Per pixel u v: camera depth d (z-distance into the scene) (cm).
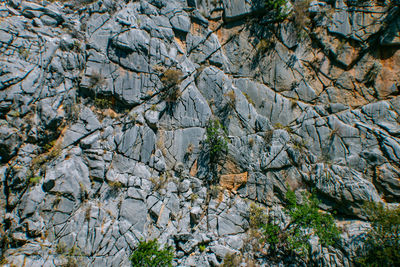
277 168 1295
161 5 1319
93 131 1053
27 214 836
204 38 1384
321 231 1071
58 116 975
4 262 755
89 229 907
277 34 1437
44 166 921
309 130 1334
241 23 1446
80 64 1090
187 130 1261
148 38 1229
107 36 1162
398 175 1175
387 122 1268
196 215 1132
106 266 891
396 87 1313
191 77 1312
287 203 1261
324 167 1255
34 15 1063
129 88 1159
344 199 1190
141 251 929
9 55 945
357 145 1266
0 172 855
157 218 1076
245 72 1427
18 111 915
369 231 1088
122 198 1025
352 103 1350
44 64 998
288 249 1152
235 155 1297
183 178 1210
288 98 1403
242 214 1219
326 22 1421
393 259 980
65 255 837
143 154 1134
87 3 1240
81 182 952
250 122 1359
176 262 1012
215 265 1041
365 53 1379
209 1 1432
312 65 1419
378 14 1370
